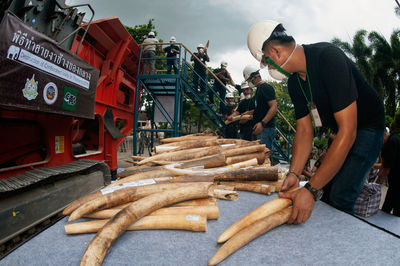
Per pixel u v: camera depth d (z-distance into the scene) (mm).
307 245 1044
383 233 1139
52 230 1201
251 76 4098
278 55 1467
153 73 7027
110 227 1012
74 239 1113
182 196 1349
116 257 966
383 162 2697
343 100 1231
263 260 936
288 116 17078
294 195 1273
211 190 1463
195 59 7191
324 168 1203
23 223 1638
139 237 1124
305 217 1187
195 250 1019
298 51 1447
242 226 1127
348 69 1287
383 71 18969
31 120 2721
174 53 7160
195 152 2320
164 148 2678
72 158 3287
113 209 1316
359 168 1542
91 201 1281
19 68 2023
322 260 930
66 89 2682
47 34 2693
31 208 1697
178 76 6449
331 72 1281
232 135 5934
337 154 1187
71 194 2084
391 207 2643
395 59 18859
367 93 1491
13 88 1985
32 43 2131
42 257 962
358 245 1035
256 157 2279
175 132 6426
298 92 1665
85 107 3094
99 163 2568
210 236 1137
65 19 2826
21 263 920
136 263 928
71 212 1314
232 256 967
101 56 4926
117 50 5129
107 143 4871
